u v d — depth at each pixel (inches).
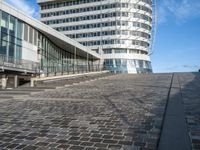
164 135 226.2
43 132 246.8
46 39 1424.7
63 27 3289.9
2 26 901.2
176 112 329.7
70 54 2113.7
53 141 217.2
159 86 749.3
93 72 1581.0
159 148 193.8
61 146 203.6
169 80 961.5
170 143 204.4
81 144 208.1
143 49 3117.6
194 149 190.4
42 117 319.0
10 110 375.2
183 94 526.6
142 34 3105.3
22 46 1057.5
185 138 216.5
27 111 364.5
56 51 1711.4
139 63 3048.7
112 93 598.9
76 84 898.1
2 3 887.7
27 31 1112.8
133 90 660.7
